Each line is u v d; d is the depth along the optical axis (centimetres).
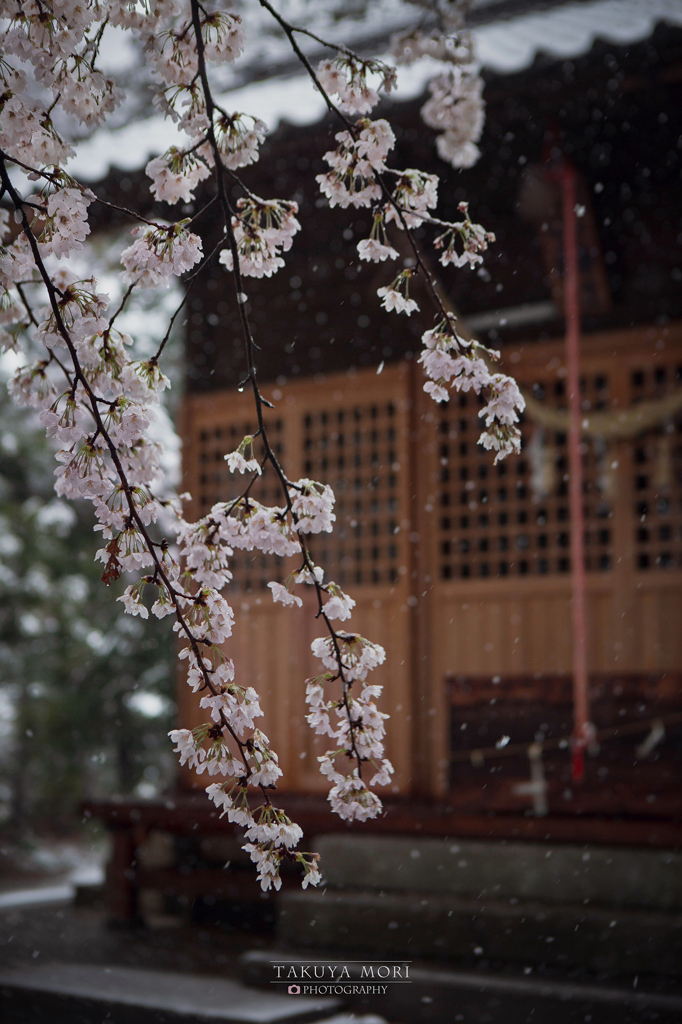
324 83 164
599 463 588
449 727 603
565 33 522
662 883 475
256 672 661
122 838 649
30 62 151
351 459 653
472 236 159
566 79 498
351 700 149
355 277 667
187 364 717
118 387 154
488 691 596
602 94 508
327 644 150
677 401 546
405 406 636
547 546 613
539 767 575
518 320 611
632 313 587
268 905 637
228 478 693
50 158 155
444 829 546
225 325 709
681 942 439
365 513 644
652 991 421
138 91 652
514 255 618
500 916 477
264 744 143
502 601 598
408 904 498
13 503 1194
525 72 502
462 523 622
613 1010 409
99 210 615
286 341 687
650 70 485
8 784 1245
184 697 688
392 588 627
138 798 657
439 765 601
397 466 636
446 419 627
